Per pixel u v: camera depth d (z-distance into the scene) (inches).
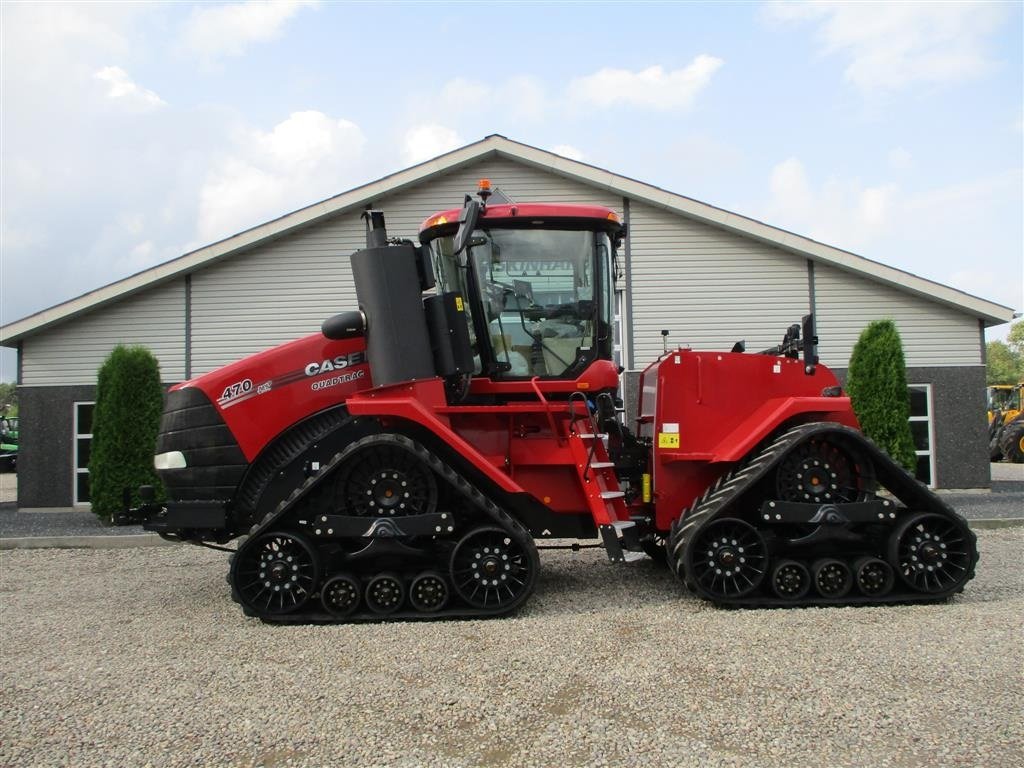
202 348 556.7
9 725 147.9
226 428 241.9
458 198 556.4
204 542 252.2
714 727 139.6
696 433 247.0
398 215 556.4
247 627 218.5
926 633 194.9
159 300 557.9
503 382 248.2
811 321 251.0
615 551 229.8
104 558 342.0
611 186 547.8
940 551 231.3
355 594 221.8
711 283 557.3
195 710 153.0
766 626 203.6
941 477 548.4
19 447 553.3
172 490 245.0
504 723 143.3
